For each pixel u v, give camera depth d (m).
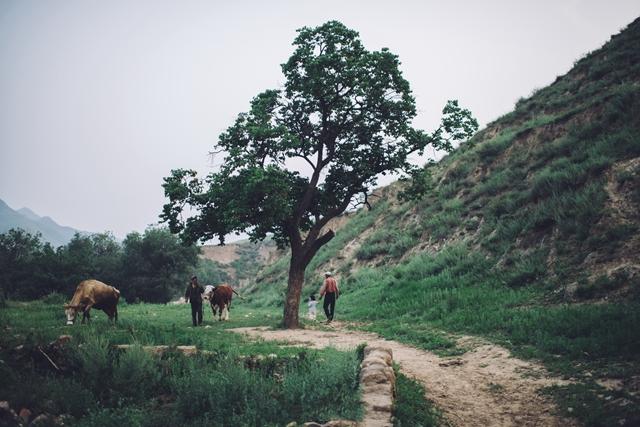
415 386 8.06
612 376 7.32
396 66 17.88
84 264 60.56
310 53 17.81
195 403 6.43
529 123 28.33
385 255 27.83
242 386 6.79
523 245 17.42
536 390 7.57
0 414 5.86
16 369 7.79
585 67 29.67
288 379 7.02
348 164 18.41
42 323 14.82
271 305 31.59
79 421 6.00
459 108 17.86
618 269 12.26
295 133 18.58
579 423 6.18
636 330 8.60
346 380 7.00
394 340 13.06
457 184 28.47
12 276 56.84
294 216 18.09
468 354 10.48
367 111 18.64
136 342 8.23
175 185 16.89
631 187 15.13
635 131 17.83
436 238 24.34
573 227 15.66
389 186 40.84
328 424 5.48
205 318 21.47
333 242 37.69
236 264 132.88
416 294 18.67
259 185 15.60
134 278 61.44
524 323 11.38
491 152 27.81
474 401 7.57
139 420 6.09
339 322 18.30
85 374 7.57
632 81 22.75
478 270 18.06
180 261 62.78
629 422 5.67
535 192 19.59
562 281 13.61
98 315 20.09
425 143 17.92
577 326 9.84
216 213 16.95
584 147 19.73
